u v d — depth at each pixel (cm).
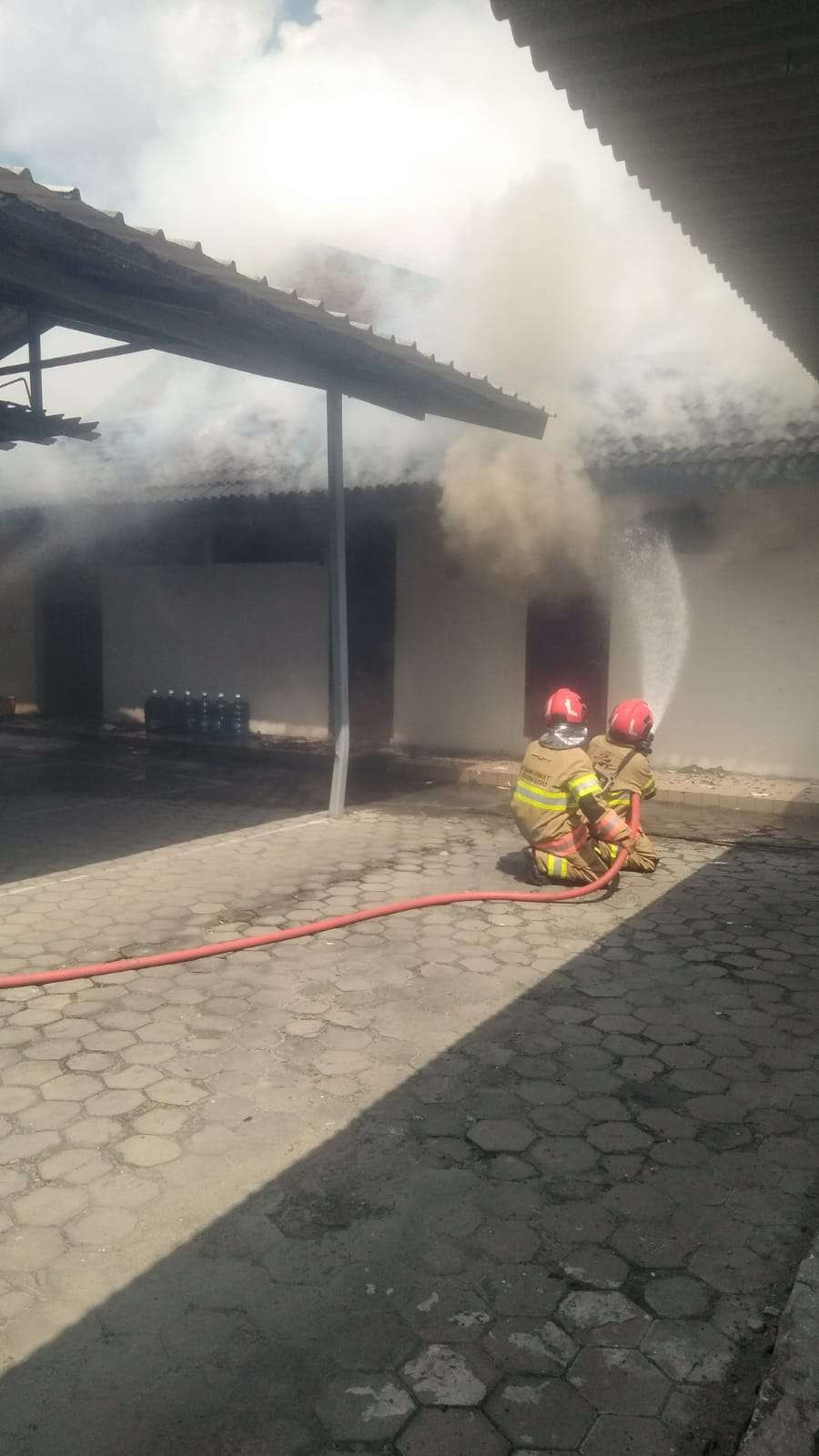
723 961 490
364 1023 414
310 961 487
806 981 465
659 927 542
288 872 655
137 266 493
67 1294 252
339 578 803
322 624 1220
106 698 1412
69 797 916
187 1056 382
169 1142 321
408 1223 282
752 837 762
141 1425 212
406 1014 423
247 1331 240
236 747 1168
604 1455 206
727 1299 253
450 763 1042
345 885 622
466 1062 379
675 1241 275
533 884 625
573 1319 245
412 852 714
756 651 961
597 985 459
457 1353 234
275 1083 361
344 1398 220
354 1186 299
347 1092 355
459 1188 299
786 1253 271
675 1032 408
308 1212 286
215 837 755
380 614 1156
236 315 579
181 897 595
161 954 493
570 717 612
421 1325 243
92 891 607
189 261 498
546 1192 297
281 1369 229
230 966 480
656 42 312
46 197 415
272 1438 210
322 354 683
